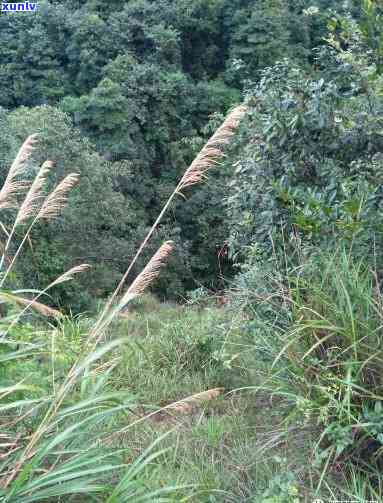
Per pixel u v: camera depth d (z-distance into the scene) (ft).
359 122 14.02
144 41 83.87
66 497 9.15
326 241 11.96
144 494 8.80
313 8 14.74
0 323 11.28
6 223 31.22
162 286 61.36
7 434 9.69
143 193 71.26
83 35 80.18
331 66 14.71
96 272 50.44
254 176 14.65
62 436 8.39
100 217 52.80
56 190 10.34
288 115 13.83
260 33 78.18
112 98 69.05
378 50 13.73
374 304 10.25
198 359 16.61
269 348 11.64
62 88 80.84
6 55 82.64
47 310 10.49
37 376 11.41
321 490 9.86
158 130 74.28
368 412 9.59
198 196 69.77
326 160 14.10
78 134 52.49
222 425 12.71
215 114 19.06
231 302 15.42
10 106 81.87
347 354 10.17
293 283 12.06
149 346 17.29
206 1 85.15
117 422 12.07
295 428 10.98
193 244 71.31
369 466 10.00
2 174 38.99
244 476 10.85
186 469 11.14
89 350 9.84
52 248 43.60
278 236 13.70
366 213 11.72
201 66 88.38
